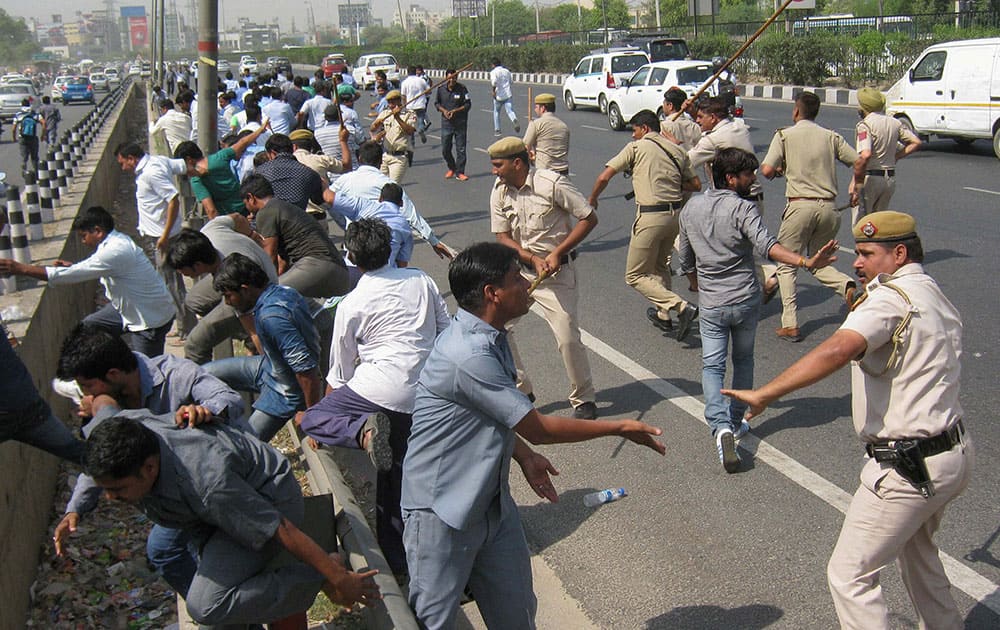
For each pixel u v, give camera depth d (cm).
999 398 629
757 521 496
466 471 332
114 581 539
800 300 891
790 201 754
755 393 329
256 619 353
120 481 310
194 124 1783
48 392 676
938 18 3288
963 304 827
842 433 594
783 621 414
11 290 716
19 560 502
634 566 466
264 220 649
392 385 451
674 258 1080
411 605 348
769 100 2872
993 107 1638
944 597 365
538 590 452
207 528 349
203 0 753
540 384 714
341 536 413
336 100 1548
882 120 830
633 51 2833
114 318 685
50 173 1236
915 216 1190
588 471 570
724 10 5694
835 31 3425
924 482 330
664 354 759
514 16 11325
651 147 746
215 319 604
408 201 804
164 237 841
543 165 941
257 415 513
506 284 329
